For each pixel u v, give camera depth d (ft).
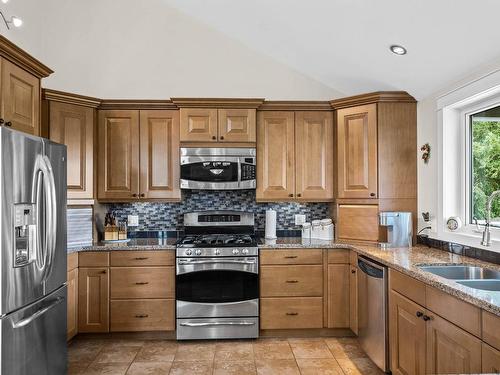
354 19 8.27
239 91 12.77
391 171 10.58
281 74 12.78
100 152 11.48
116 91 12.54
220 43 12.77
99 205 11.79
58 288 7.76
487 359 4.82
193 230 12.31
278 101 11.58
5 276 5.98
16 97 7.52
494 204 8.34
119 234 11.64
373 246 10.32
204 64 12.75
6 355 6.01
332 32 9.21
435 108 9.73
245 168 11.51
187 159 11.41
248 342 10.50
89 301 10.50
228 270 10.56
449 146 9.35
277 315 10.66
